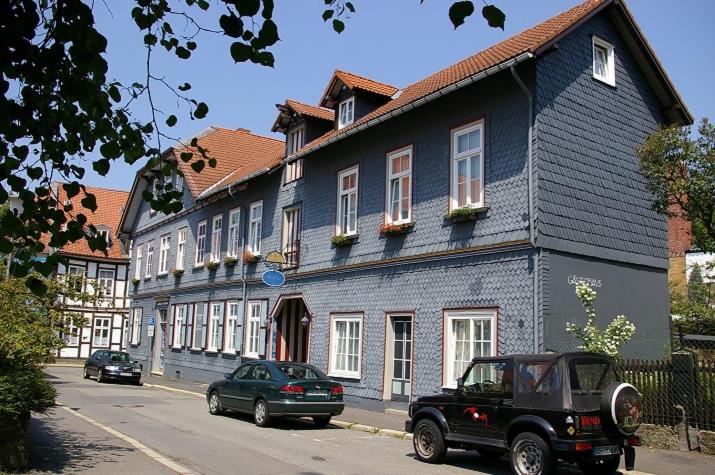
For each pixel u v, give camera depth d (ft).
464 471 33.37
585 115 50.78
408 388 55.67
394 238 58.80
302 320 70.54
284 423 51.96
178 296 109.09
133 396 73.97
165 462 33.37
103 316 160.56
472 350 49.47
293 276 74.43
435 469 33.81
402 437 45.96
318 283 69.62
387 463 35.27
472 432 33.50
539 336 44.09
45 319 36.68
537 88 47.16
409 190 57.77
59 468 30.68
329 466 33.94
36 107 16.46
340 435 46.29
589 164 50.06
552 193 46.52
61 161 17.85
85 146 17.72
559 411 29.60
